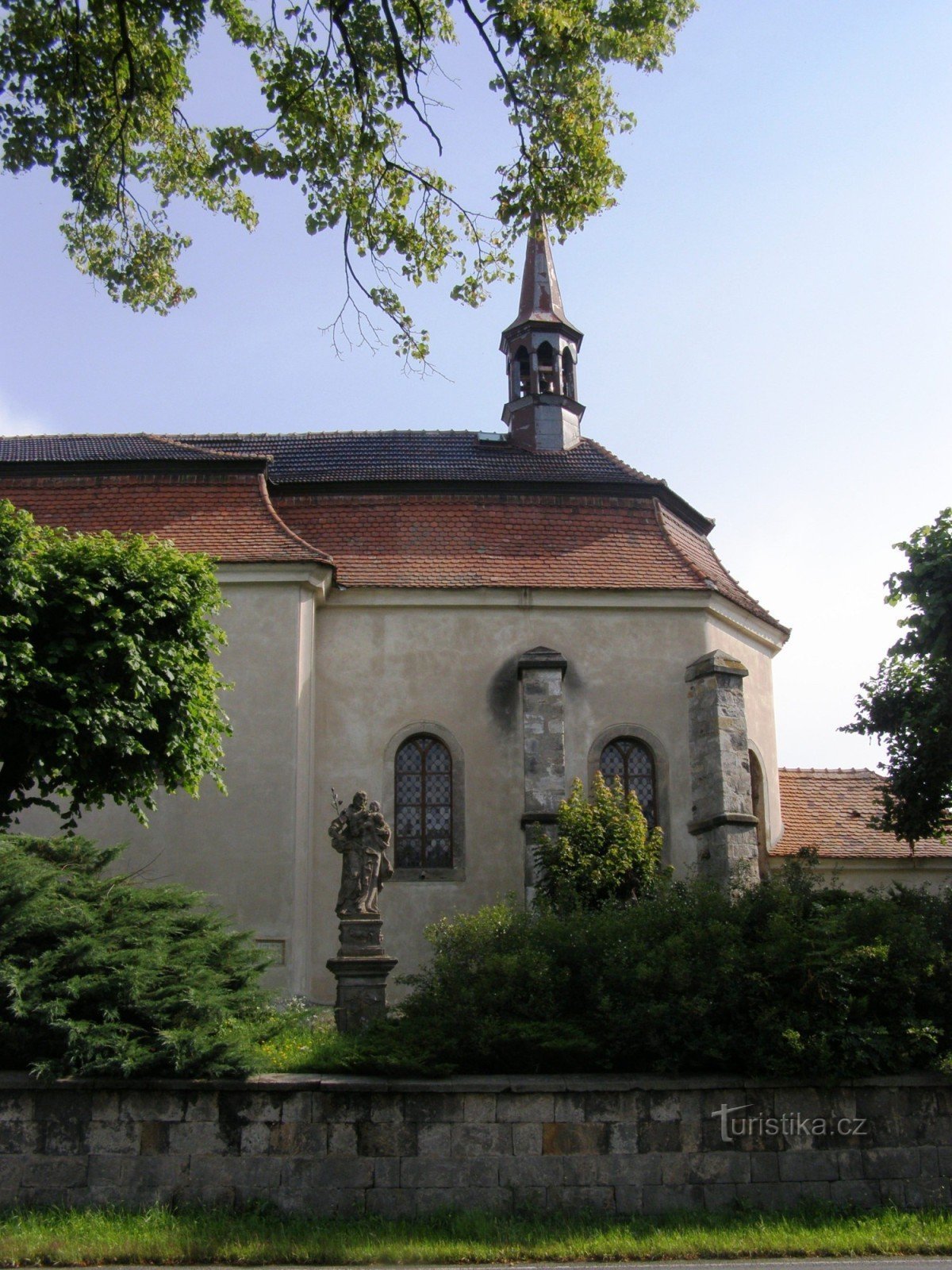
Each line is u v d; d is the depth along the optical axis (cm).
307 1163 1268
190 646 1914
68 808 2250
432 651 2497
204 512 2509
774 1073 1330
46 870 1423
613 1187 1289
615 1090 1312
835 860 2547
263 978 2164
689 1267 1086
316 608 2494
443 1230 1209
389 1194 1268
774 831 2634
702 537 2927
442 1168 1279
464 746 2452
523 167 1472
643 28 1391
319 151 1486
